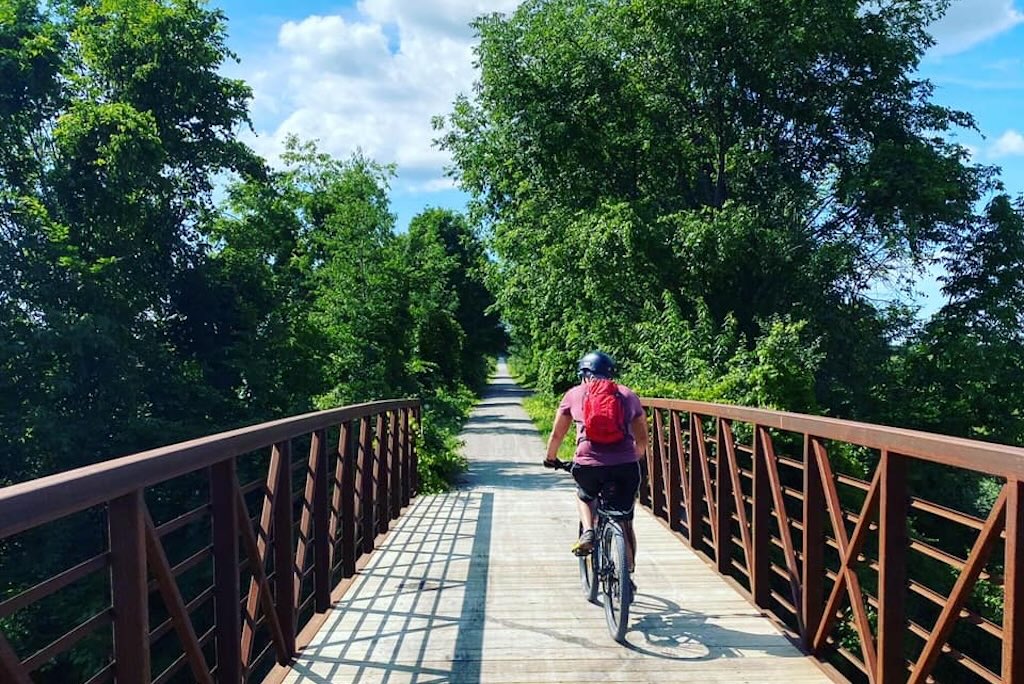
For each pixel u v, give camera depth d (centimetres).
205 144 1858
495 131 2173
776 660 427
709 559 664
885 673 327
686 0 1798
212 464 309
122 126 1486
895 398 1888
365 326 2180
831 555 940
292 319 1958
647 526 820
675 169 2109
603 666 420
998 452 241
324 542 521
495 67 2030
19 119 1505
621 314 1967
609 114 2042
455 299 3384
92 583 1266
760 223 1845
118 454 1438
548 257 1994
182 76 1712
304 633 467
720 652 439
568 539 757
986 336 1845
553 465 521
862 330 1958
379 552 700
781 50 1772
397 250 2631
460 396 3819
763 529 516
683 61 1922
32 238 1446
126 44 1675
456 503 1001
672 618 502
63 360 1395
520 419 3000
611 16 2011
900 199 1742
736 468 558
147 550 254
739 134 1964
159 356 1616
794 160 2069
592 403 484
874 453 1148
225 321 1898
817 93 1983
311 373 1952
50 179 1538
